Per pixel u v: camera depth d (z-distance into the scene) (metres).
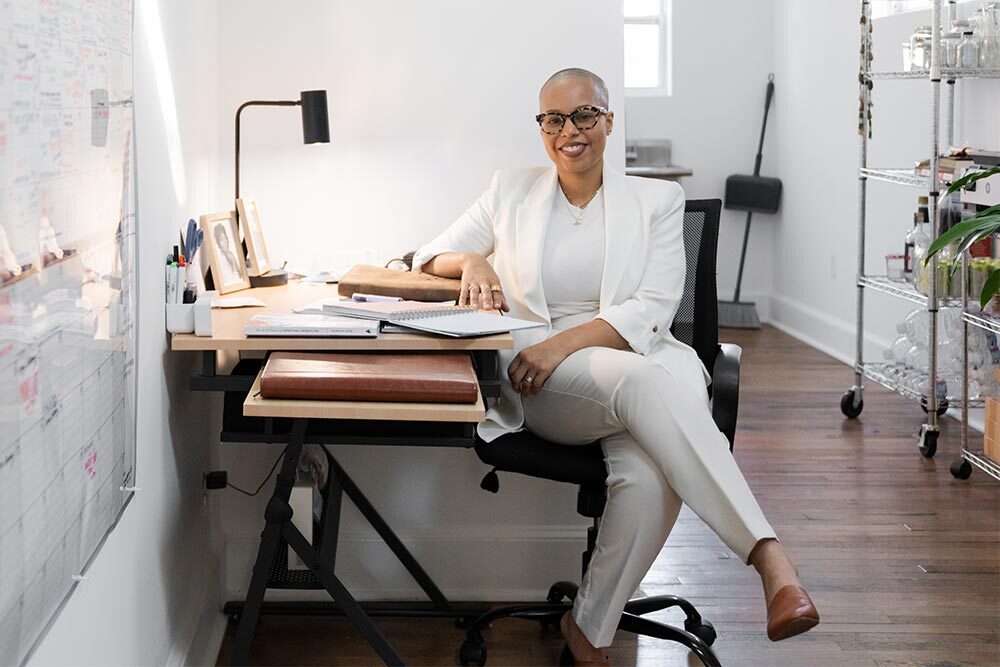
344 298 2.58
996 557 3.16
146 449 1.99
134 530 1.89
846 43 5.75
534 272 2.61
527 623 2.76
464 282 2.51
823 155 6.12
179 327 2.17
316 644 2.64
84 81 1.43
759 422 4.64
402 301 2.46
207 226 2.56
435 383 1.95
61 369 1.33
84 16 1.43
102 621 1.67
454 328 2.15
